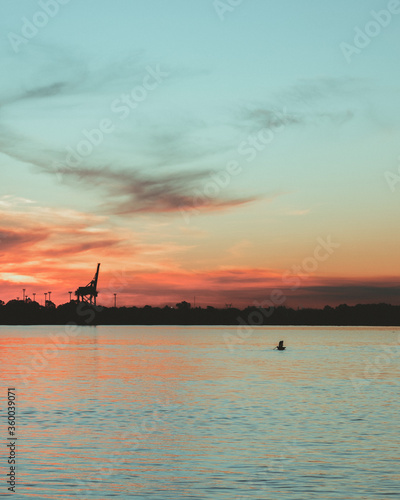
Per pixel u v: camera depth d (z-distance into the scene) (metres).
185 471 23.25
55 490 20.91
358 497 19.89
